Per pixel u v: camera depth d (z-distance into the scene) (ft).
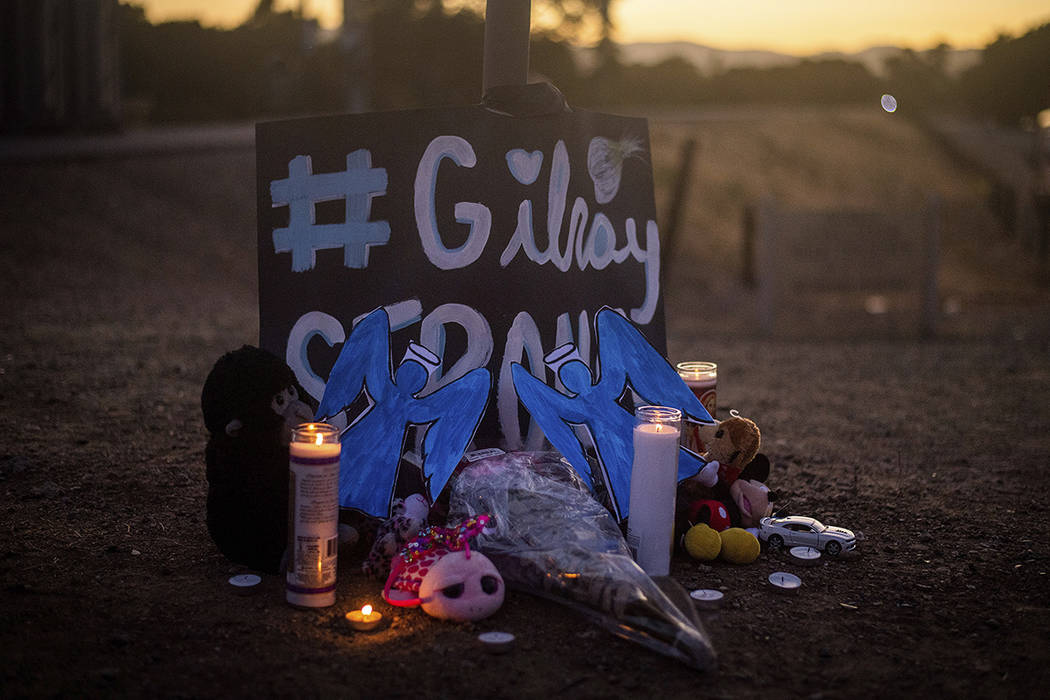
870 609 11.27
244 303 41.52
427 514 12.00
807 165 121.49
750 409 23.54
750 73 186.09
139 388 22.39
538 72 111.04
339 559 12.17
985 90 125.08
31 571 11.63
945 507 15.46
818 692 9.29
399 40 96.07
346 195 13.52
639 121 15.51
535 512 11.45
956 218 98.07
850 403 24.59
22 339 27.32
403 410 12.66
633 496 11.72
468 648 9.88
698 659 9.45
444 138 13.53
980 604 11.51
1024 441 20.48
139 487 15.20
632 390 13.61
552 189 13.99
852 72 188.14
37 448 17.02
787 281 39.88
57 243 43.24
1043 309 53.88
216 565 12.05
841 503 15.57
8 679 9.02
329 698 8.86
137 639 9.94
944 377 28.84
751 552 12.46
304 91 115.14
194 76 116.98
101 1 69.77
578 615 10.70
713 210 95.45
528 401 12.82
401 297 13.28
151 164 59.52
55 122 66.44
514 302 13.56
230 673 9.28
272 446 11.46
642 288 15.17
